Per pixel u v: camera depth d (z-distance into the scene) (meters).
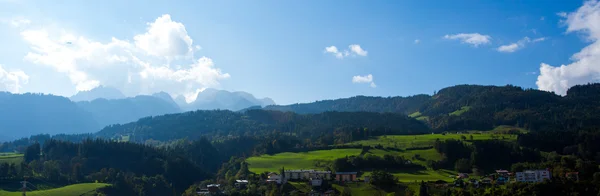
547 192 179.25
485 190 189.38
